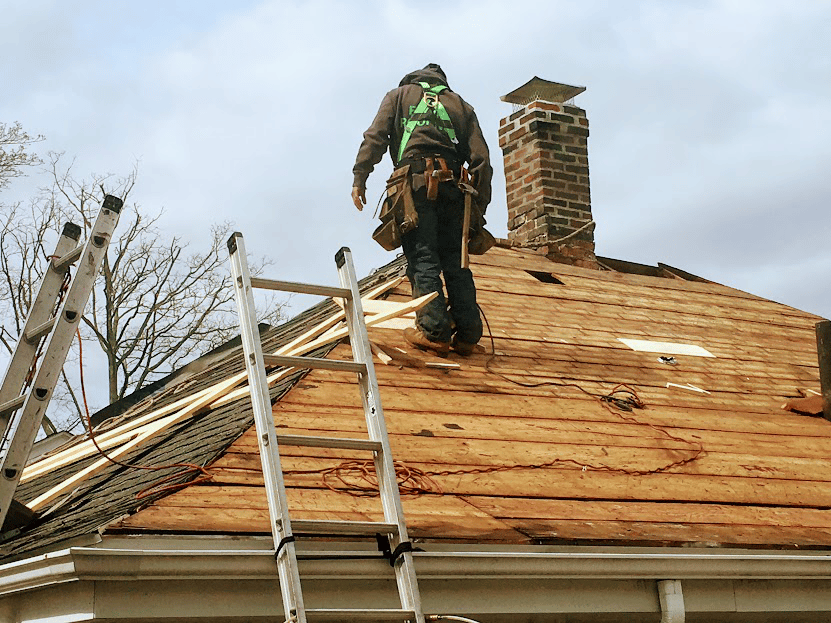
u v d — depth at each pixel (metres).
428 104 7.76
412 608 4.55
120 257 21.09
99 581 4.52
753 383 8.98
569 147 12.73
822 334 8.47
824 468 7.33
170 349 21.27
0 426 5.80
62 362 5.66
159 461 6.26
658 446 7.06
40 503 6.31
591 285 11.02
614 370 8.50
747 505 6.49
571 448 6.73
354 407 6.58
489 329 8.10
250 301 4.98
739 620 5.95
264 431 4.71
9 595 5.05
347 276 5.21
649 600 5.58
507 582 5.23
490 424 6.82
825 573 6.00
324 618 4.41
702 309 11.08
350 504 5.39
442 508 5.59
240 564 4.64
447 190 7.75
